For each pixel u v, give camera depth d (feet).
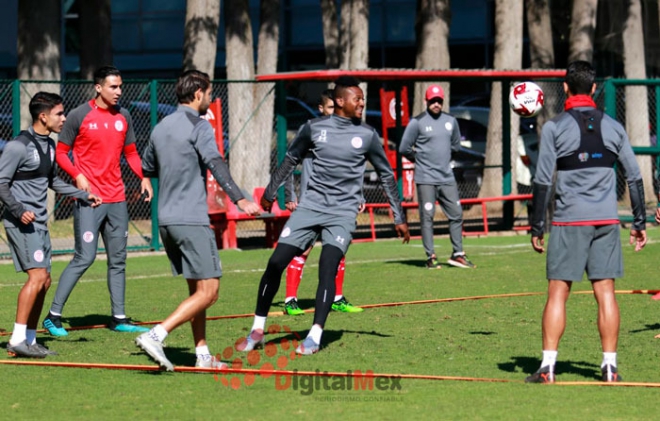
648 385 37.60
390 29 175.01
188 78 40.42
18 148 44.45
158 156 39.86
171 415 33.73
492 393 36.55
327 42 122.93
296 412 34.01
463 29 171.73
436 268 77.05
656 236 100.12
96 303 61.77
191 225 39.55
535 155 126.11
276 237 97.60
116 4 183.32
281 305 59.77
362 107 45.83
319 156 45.57
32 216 43.88
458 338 47.83
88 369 41.45
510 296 62.08
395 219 47.88
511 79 103.96
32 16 103.86
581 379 38.99
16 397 36.55
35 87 102.01
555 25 145.69
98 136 50.60
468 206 122.21
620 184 120.16
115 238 51.55
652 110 136.56
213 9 110.22
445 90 123.75
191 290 41.50
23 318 44.21
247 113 110.83
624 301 59.88
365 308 57.98
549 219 106.52
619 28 146.51
